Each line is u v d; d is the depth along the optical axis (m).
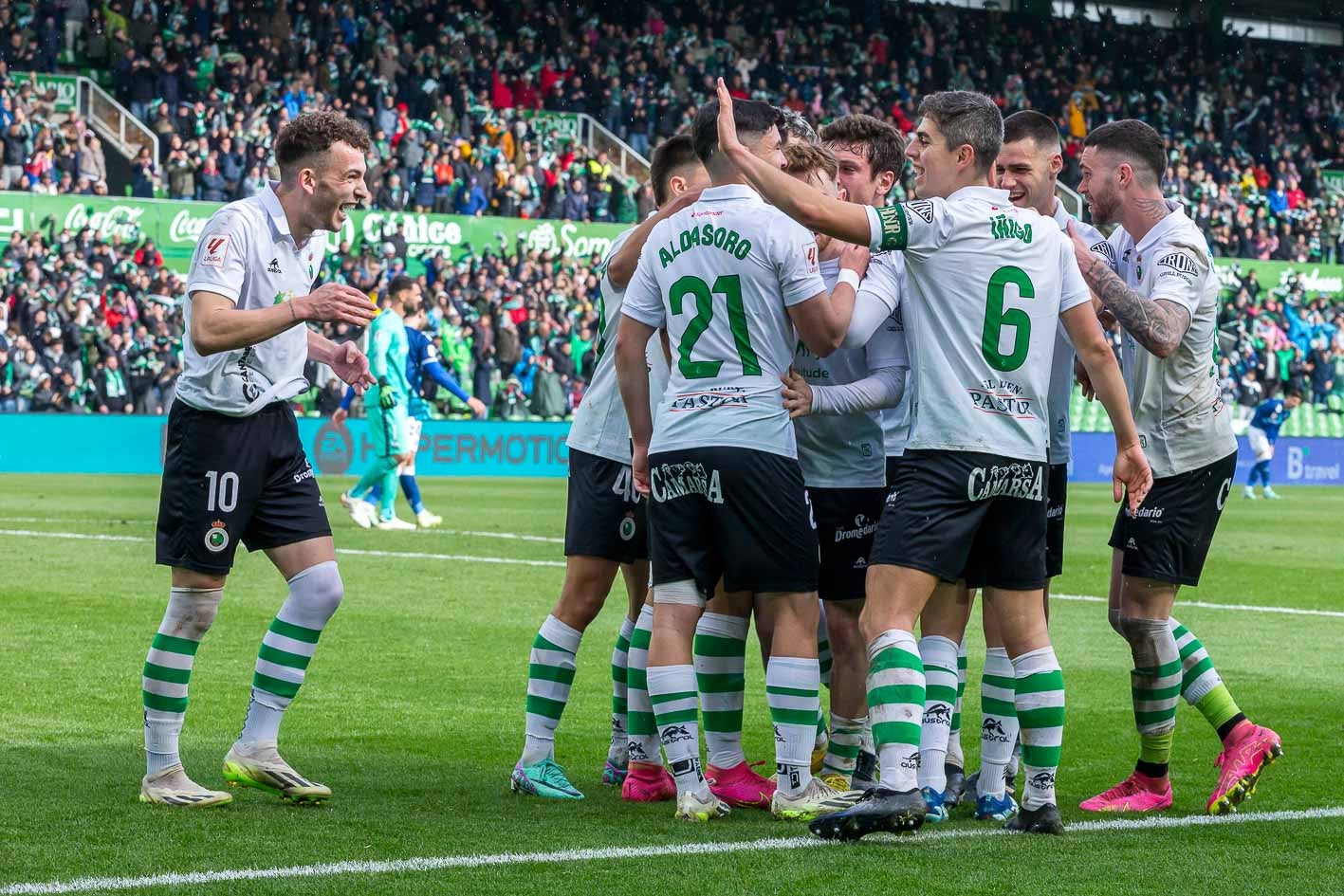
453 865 7.81
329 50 59.56
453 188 56.62
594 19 65.81
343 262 52.16
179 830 8.52
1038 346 8.58
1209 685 9.82
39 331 47.72
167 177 52.88
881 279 9.30
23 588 19.77
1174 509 9.77
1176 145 71.19
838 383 9.96
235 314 8.88
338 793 9.66
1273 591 22.94
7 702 12.44
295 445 9.59
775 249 8.91
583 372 55.47
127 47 56.00
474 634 16.89
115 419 48.28
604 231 57.69
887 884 7.57
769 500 8.94
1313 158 75.94
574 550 9.91
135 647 15.36
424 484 46.50
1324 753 11.52
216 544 9.20
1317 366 64.25
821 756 11.06
